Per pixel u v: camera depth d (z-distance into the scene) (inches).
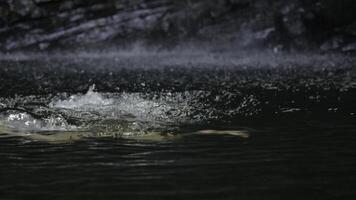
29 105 759.1
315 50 1716.3
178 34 1863.9
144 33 1867.6
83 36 1860.2
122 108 711.1
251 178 417.7
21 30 1862.7
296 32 1764.3
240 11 1854.1
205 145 526.0
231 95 874.8
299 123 636.1
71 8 1881.2
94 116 656.4
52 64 1560.0
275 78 1145.4
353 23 1712.6
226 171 436.8
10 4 1856.5
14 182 414.0
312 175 423.5
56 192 389.4
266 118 669.9
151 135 568.4
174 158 479.5
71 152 505.0
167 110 714.2
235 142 538.6
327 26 1743.4
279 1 1829.5
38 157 489.4
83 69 1413.6
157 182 410.0
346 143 531.2
